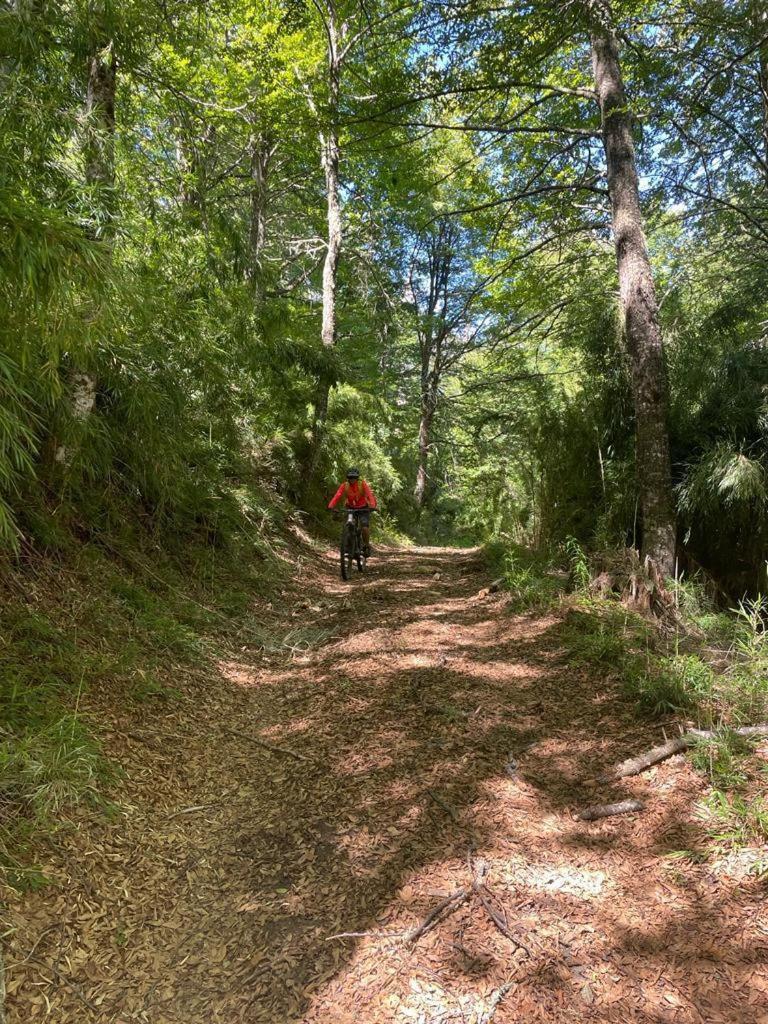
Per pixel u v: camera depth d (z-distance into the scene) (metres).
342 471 14.79
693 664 4.47
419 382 24.14
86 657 4.12
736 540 6.91
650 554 6.48
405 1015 2.09
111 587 5.13
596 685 4.76
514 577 7.54
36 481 4.57
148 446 5.84
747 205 8.64
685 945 2.33
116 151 5.21
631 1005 2.10
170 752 3.79
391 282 20.22
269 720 4.54
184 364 6.31
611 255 9.74
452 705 4.54
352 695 4.82
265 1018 2.12
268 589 7.63
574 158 9.32
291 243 16.50
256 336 8.04
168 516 6.79
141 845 2.96
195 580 6.61
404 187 15.26
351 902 2.66
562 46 7.71
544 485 8.77
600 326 8.02
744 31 6.19
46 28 4.02
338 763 3.84
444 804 3.31
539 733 4.12
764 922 2.40
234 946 2.45
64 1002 2.12
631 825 3.10
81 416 4.85
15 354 2.60
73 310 2.57
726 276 8.84
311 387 11.46
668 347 8.07
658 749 3.66
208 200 7.57
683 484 6.86
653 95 7.39
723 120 7.77
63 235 2.26
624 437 7.87
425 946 2.38
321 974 2.29
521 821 3.17
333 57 11.05
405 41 7.83
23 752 2.97
